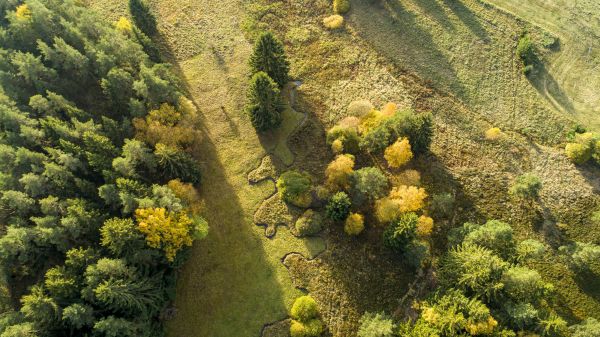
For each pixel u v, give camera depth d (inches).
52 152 2113.7
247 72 3041.3
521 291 1881.2
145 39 2861.7
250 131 2780.5
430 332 1813.5
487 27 3134.8
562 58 2947.8
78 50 2625.5
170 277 2137.1
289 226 2436.0
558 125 2694.4
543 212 2409.0
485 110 2792.8
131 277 1875.0
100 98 2600.9
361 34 3176.7
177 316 2162.9
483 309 1782.7
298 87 2965.1
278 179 2581.2
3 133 2247.8
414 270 2252.7
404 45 3102.9
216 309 2194.9
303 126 2778.1
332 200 2347.4
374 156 2608.3
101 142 2182.6
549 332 1823.3
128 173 2158.0
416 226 2138.3
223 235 2406.5
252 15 3331.7
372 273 2260.1
